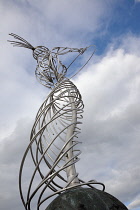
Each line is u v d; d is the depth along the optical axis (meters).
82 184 6.65
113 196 6.38
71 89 9.48
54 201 6.20
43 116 8.99
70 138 7.25
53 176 6.92
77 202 5.86
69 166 7.31
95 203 5.83
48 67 10.65
